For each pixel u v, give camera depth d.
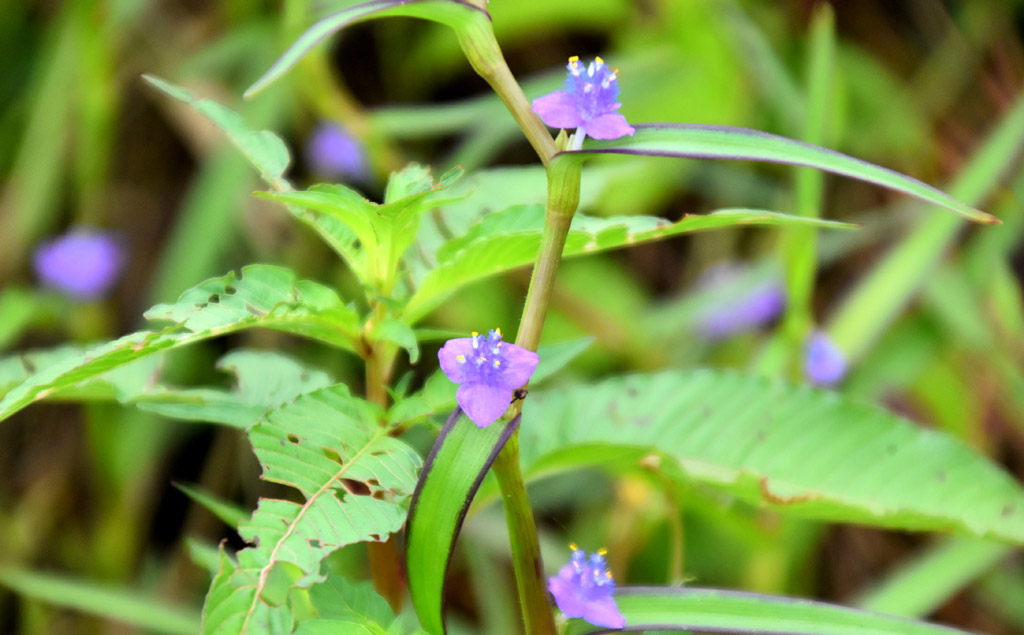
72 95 0.70
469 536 0.56
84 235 0.63
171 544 0.69
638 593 0.35
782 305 0.67
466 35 0.33
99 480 0.61
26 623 0.64
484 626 0.63
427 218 0.38
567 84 0.33
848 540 0.69
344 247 0.36
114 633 0.62
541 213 0.36
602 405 0.39
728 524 0.41
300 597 0.36
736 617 0.34
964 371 0.66
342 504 0.34
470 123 0.68
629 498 0.50
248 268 0.35
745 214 0.35
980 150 0.65
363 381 0.67
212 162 0.66
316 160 0.67
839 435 0.39
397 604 0.37
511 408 0.34
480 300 0.69
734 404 0.39
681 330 0.69
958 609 0.66
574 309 0.69
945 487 0.38
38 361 0.37
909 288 0.60
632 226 0.35
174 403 0.37
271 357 0.37
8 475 0.69
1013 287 0.66
